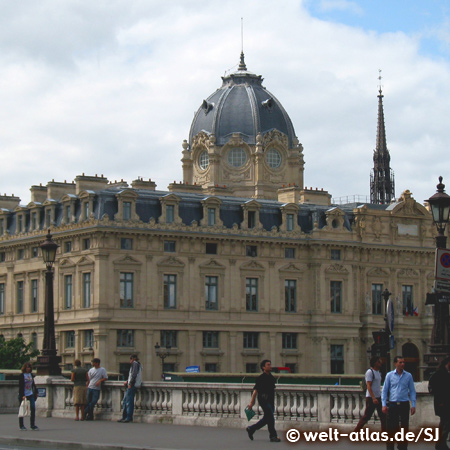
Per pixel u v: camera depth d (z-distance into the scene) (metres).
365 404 50.50
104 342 130.38
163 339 134.62
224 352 138.25
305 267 145.12
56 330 137.00
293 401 54.53
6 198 156.75
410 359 152.00
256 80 172.25
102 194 133.62
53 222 140.12
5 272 147.62
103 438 51.72
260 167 163.25
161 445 47.62
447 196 47.94
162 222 135.25
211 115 167.25
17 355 129.12
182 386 60.47
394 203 155.00
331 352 145.00
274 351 141.62
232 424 57.28
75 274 135.25
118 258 132.50
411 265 153.38
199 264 137.75
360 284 148.62
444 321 46.94
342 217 147.75
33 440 51.72
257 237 140.88
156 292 134.62
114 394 64.81
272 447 46.59
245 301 140.50
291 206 144.62
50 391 69.44
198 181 166.75
